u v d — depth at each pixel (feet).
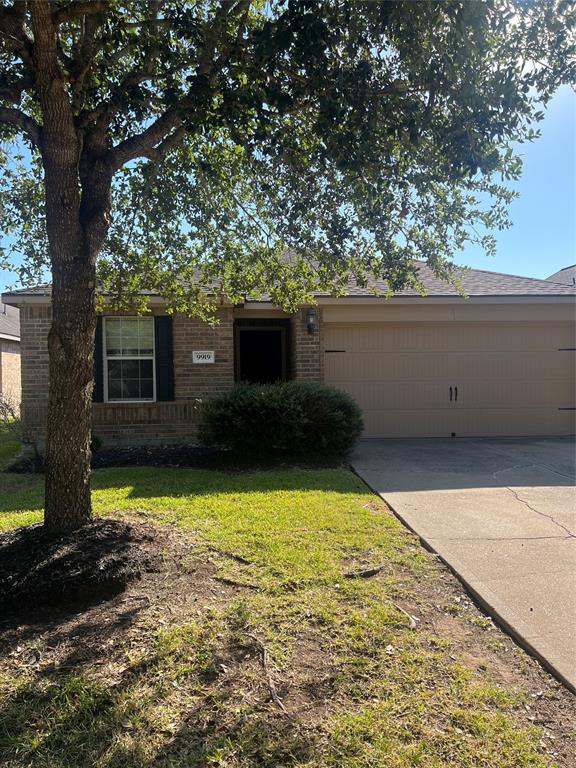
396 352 37.24
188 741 7.75
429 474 25.34
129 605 11.59
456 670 9.48
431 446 33.94
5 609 11.23
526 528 17.06
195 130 13.71
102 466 27.73
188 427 34.04
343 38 12.65
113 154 14.28
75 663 9.55
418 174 15.60
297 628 10.70
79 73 13.83
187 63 13.94
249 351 42.16
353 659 9.71
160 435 33.83
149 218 20.45
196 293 23.77
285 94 12.81
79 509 13.99
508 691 8.94
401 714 8.31
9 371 67.82
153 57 13.65
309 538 15.60
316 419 28.37
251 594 12.09
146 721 8.13
